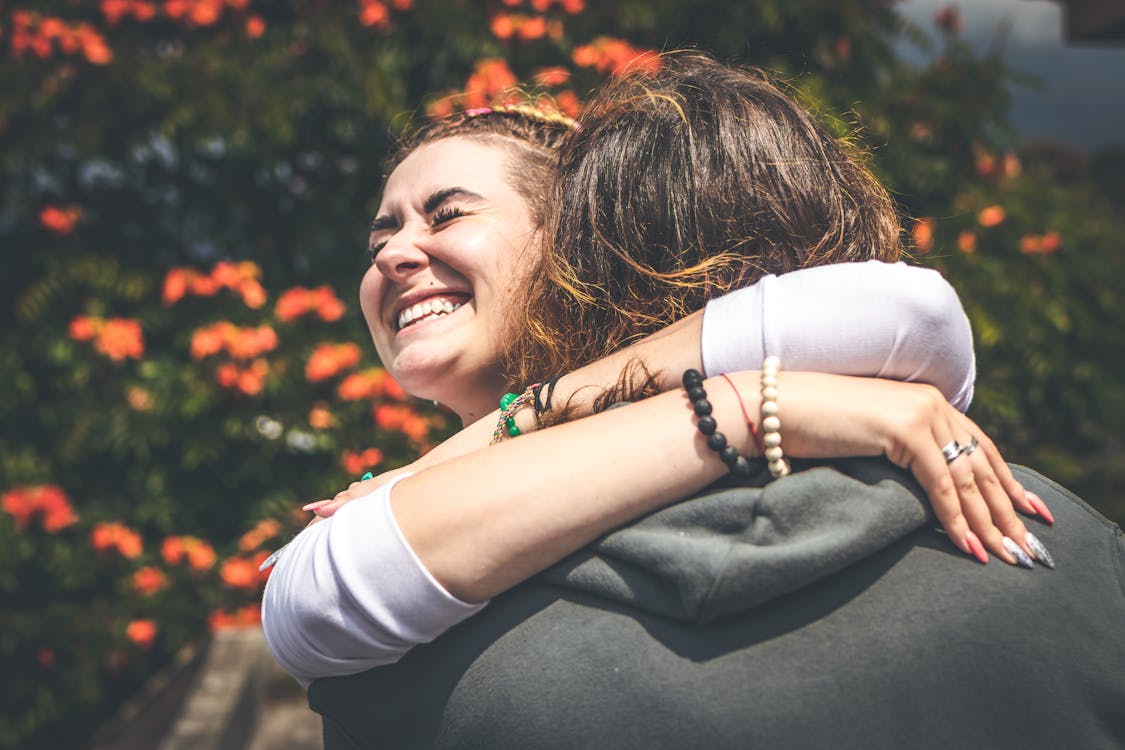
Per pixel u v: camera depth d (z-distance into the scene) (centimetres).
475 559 77
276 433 456
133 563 471
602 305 97
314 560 81
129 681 507
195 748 301
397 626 79
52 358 488
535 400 93
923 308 81
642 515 80
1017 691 73
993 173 507
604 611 78
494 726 76
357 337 487
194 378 462
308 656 83
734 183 93
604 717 74
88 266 491
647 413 81
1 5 508
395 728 83
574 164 101
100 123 496
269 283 507
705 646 76
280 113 495
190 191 531
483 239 111
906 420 78
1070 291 509
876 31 512
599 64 452
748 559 74
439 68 508
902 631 75
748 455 81
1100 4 509
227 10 513
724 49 487
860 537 76
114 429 466
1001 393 453
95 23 519
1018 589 77
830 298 83
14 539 455
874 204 100
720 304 86
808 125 98
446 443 98
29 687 465
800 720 72
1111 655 76
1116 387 493
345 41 502
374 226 124
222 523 484
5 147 500
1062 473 464
